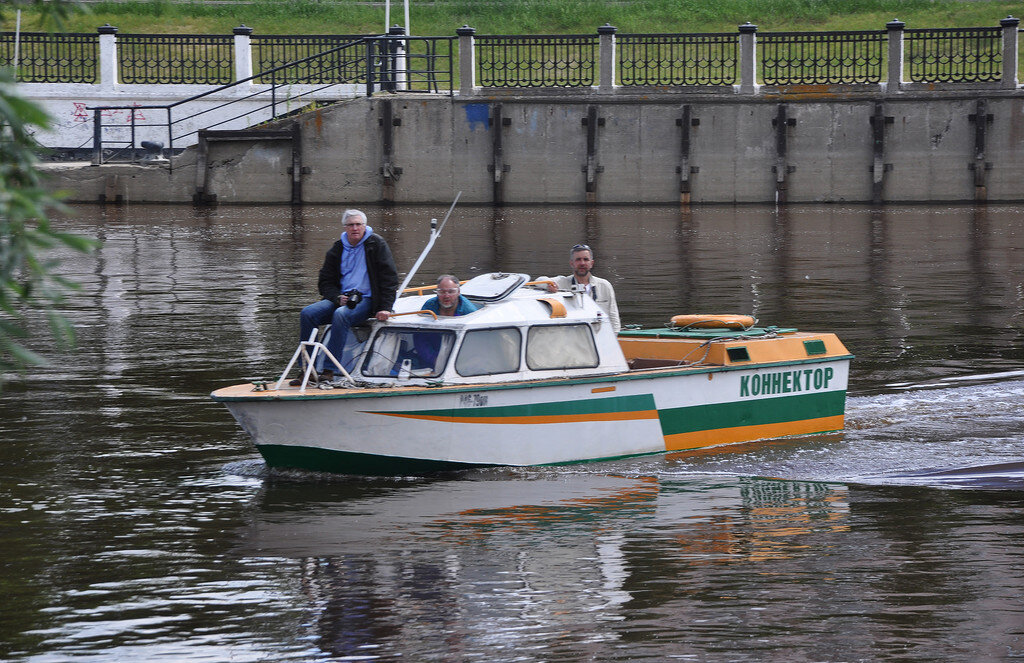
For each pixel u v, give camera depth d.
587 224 65.06
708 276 45.75
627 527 17.84
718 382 23.00
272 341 33.06
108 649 13.36
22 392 26.84
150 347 32.19
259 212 72.00
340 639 13.59
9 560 16.27
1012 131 74.88
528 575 15.64
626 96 76.19
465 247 54.62
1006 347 32.19
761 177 76.38
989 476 20.77
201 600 14.79
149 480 20.25
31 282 8.73
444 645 13.40
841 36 76.06
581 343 22.28
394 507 18.89
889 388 27.67
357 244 21.92
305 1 105.38
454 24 102.38
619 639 13.55
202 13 103.19
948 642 13.43
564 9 105.12
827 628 13.84
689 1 107.12
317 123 76.62
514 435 21.14
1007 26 74.44
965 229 61.62
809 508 18.88
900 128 75.50
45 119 7.99
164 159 77.75
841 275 46.06
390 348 21.69
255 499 19.25
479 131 76.62
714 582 15.39
